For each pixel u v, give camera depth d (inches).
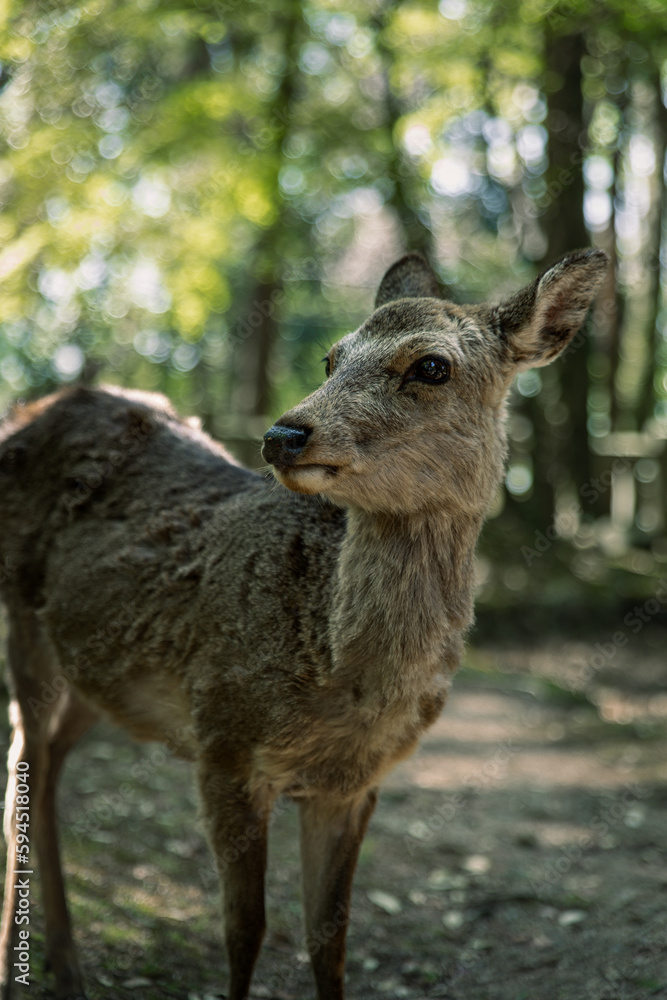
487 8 387.9
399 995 157.2
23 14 280.1
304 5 438.9
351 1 454.3
